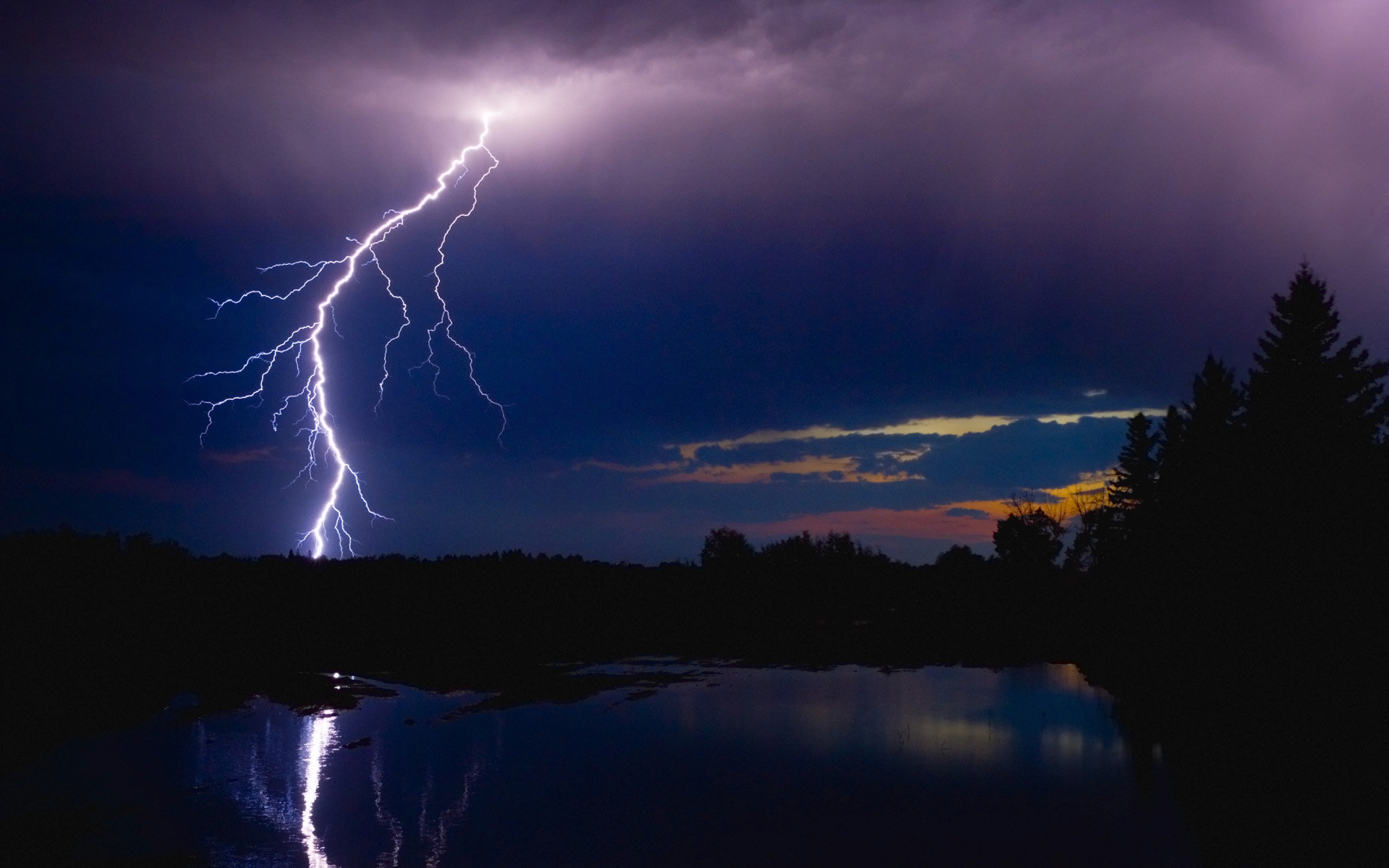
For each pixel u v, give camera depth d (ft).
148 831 43.45
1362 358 85.15
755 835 42.88
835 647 122.62
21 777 52.80
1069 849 40.83
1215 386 107.24
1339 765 52.08
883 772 54.70
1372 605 60.85
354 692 79.71
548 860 39.47
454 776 53.62
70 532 107.04
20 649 74.54
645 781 52.31
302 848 41.01
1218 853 40.45
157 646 85.81
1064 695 84.07
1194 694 76.69
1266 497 72.33
